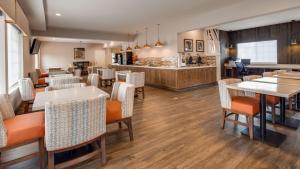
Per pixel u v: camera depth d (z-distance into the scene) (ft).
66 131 5.85
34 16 17.87
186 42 26.30
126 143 8.93
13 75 14.85
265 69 28.07
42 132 6.56
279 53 28.63
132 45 35.53
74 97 8.04
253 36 31.32
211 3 16.66
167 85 24.35
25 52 18.12
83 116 6.10
